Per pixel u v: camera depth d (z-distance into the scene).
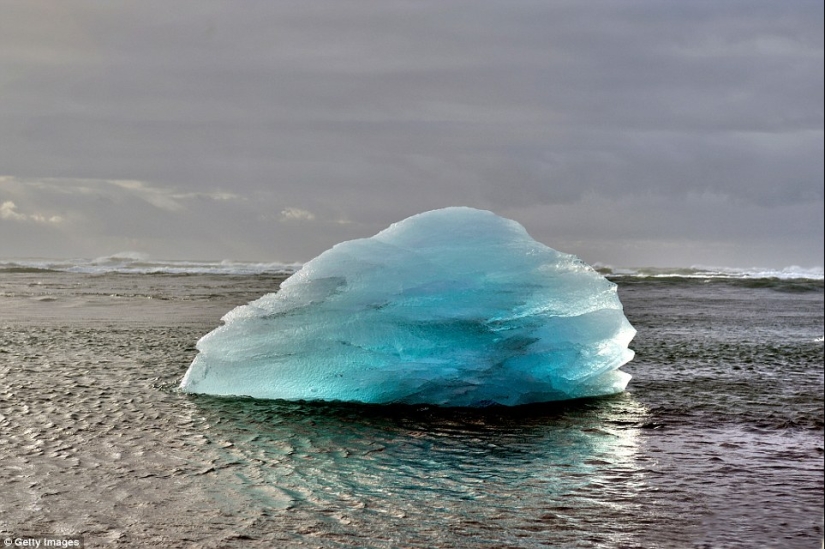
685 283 32.88
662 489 6.29
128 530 5.28
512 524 5.51
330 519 5.54
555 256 9.91
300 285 9.60
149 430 7.69
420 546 5.11
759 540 5.30
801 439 7.83
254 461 6.82
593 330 9.54
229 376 9.33
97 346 12.75
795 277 37.81
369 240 9.99
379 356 9.05
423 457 7.06
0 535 5.16
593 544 5.20
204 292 25.31
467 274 9.38
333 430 7.90
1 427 7.66
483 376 9.04
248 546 5.07
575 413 8.84
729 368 11.73
